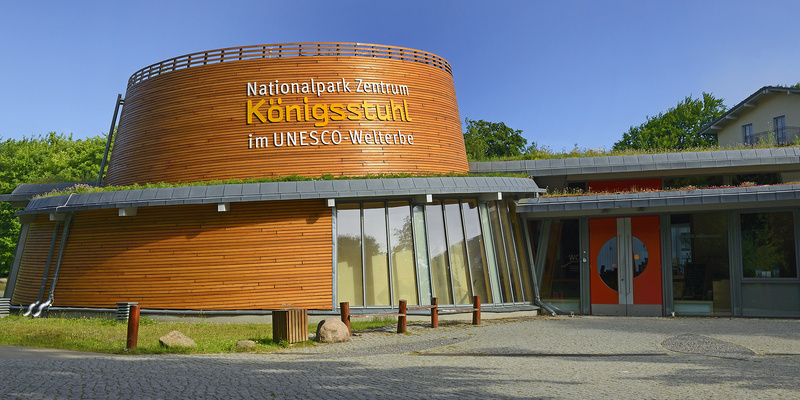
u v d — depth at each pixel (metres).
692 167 25.06
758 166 25.25
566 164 26.28
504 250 22.92
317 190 19.77
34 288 22.64
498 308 21.78
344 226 20.62
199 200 19.47
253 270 19.81
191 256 20.11
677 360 12.19
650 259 22.19
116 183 24.19
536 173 26.47
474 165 27.00
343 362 11.77
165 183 21.17
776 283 20.56
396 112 22.98
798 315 20.19
